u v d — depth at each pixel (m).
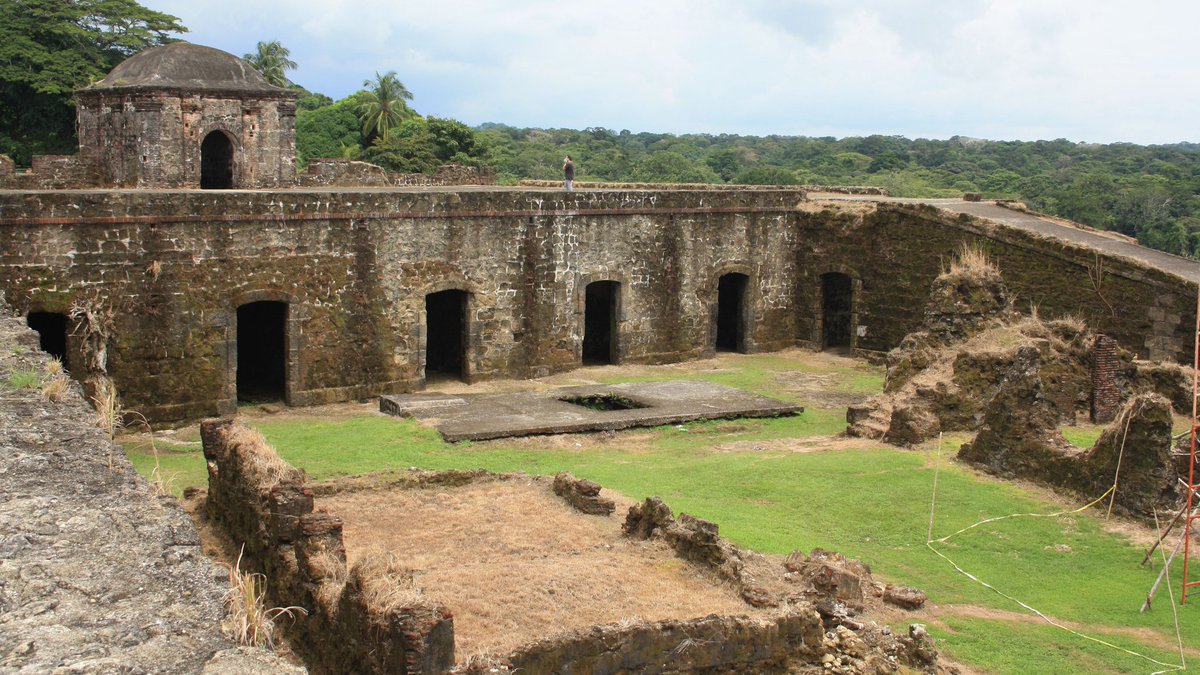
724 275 32.53
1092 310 26.11
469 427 21.23
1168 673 11.45
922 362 21.84
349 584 8.91
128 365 21.97
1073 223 30.09
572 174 33.47
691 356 31.48
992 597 13.48
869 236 31.06
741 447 20.89
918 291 29.89
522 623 9.93
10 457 7.58
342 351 24.92
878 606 12.82
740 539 14.29
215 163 31.97
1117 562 14.66
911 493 17.16
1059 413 21.94
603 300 31.80
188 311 22.61
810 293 33.00
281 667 4.97
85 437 8.15
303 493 10.51
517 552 12.25
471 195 26.50
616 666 9.41
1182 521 15.59
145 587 5.72
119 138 29.27
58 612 5.39
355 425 22.12
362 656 8.58
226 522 12.39
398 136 66.88
